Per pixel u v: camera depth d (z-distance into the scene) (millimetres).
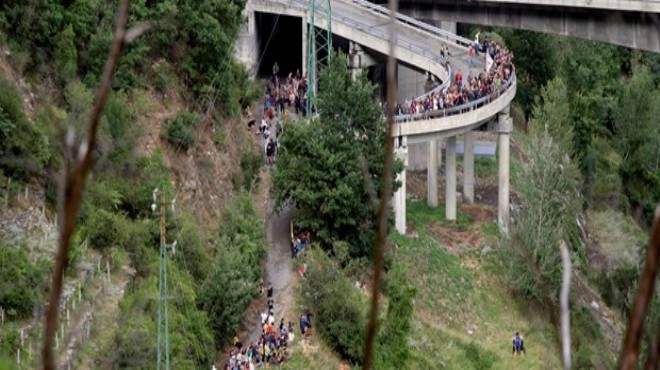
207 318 63375
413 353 71125
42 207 59469
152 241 64625
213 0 83875
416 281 80938
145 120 73438
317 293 68375
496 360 75875
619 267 87875
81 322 52531
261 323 68062
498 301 82750
